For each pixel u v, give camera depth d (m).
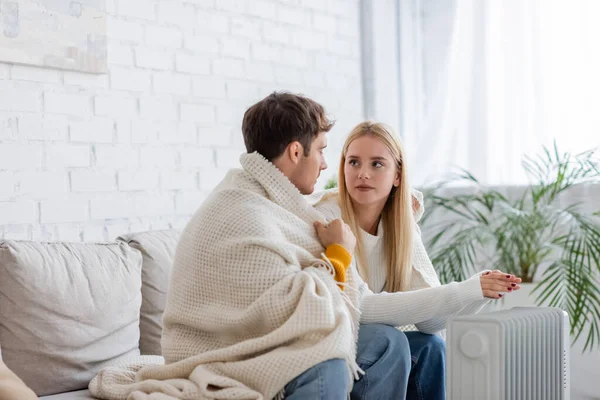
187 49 3.07
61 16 2.59
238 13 3.29
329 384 1.72
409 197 2.33
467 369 1.79
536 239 3.45
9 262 2.07
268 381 1.72
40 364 2.07
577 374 3.52
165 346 1.94
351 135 2.31
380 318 2.08
